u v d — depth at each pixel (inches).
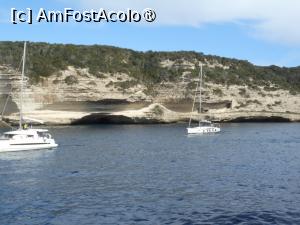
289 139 2664.9
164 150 2005.4
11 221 822.5
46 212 884.0
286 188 1112.8
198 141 2487.7
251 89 4722.0
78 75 3946.9
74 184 1156.5
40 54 4148.6
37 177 1256.2
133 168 1434.5
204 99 4360.2
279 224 813.2
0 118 3230.8
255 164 1547.7
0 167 1438.2
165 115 4202.8
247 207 925.2
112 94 3956.7
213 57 5098.4
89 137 2640.3
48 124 3686.0
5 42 4279.0
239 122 4566.9
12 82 3563.0
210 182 1191.6
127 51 4884.4
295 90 5064.0
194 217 855.1
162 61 4822.8
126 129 3393.2
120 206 931.3
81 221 829.2
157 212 888.3
